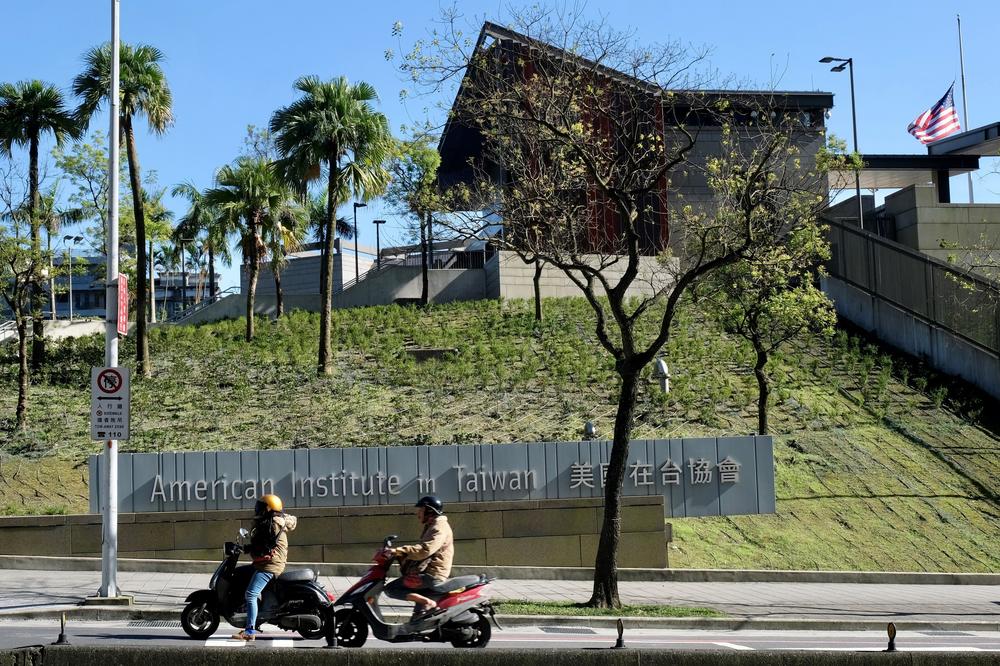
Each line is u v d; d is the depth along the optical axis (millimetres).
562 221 19531
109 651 8016
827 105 46000
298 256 67438
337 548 20531
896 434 30531
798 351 38438
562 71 19312
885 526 24656
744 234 19109
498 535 21062
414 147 21656
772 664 8891
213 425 29547
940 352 36750
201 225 56594
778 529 23969
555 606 16219
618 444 16953
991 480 27844
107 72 34344
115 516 14844
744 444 23766
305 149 34281
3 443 28000
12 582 16812
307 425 29484
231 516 20578
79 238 36875
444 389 33125
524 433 28766
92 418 14703
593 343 38594
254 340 41312
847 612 17047
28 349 40156
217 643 11289
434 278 50875
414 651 8312
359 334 40125
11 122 36969
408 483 22281
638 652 8773
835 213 51969
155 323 49406
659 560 21391
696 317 42562
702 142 42500
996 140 52219
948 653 9055
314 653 8188
